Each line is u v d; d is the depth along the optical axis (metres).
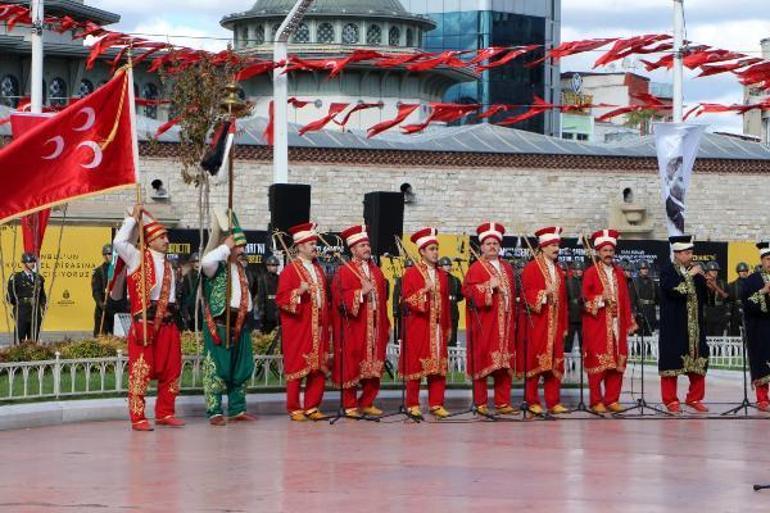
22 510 14.95
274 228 27.77
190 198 52.12
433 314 23.09
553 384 24.09
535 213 58.19
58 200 22.16
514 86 113.50
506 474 17.17
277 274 31.14
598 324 24.12
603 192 59.06
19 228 37.84
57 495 15.77
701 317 24.47
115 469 17.58
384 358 23.38
